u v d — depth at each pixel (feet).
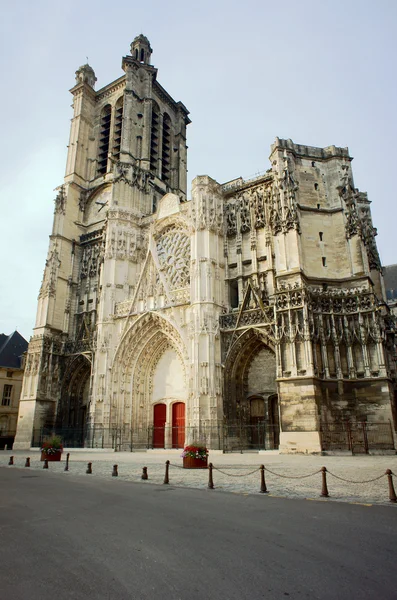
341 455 90.94
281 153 123.34
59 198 182.91
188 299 131.44
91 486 53.16
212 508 38.04
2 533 29.71
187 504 40.01
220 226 138.92
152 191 179.73
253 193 139.95
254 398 122.01
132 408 139.13
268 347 121.08
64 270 174.40
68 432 152.05
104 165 199.00
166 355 144.77
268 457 88.17
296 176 123.44
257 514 35.40
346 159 126.21
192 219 138.10
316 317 106.93
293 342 103.24
